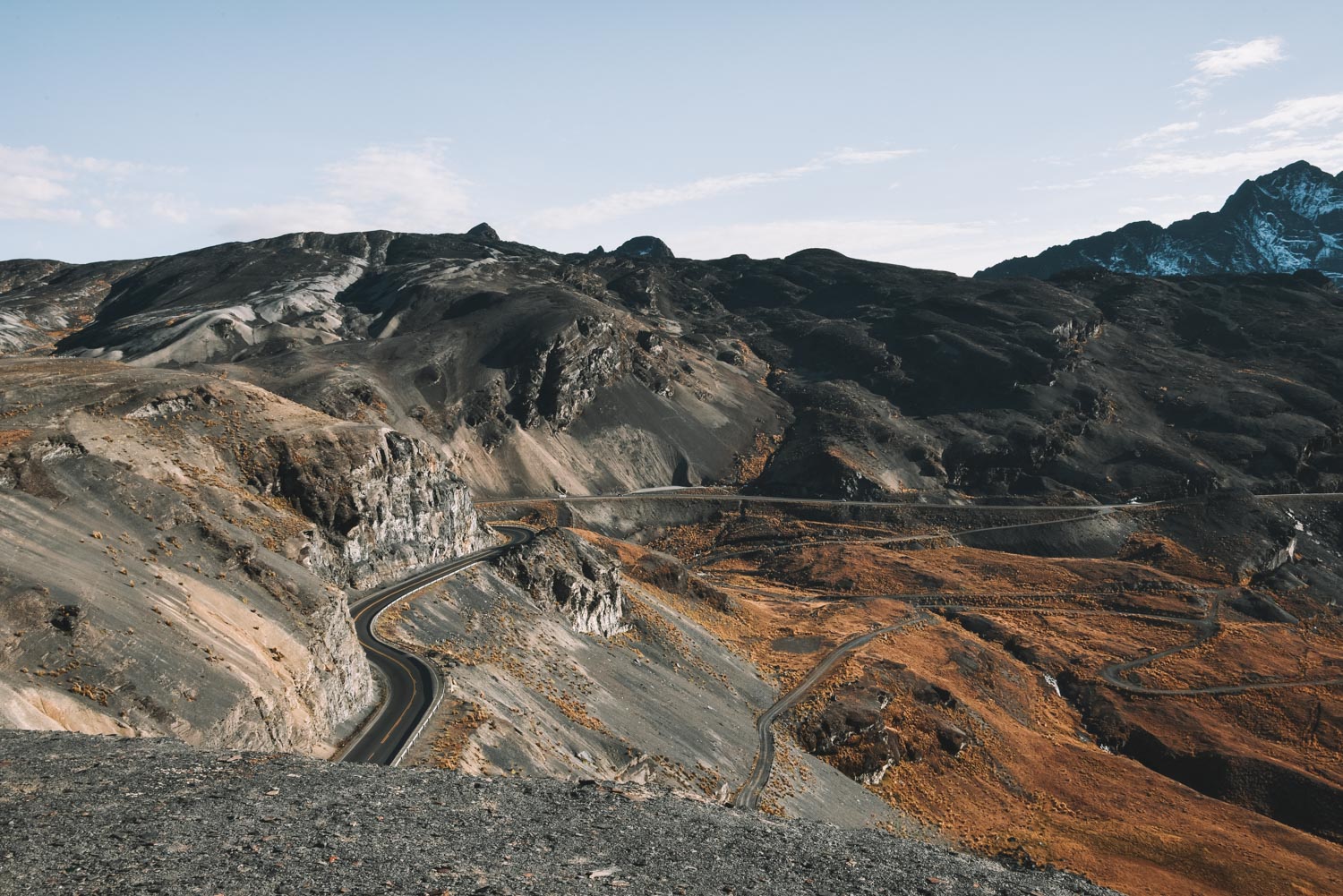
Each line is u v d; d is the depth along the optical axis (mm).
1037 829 79750
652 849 25172
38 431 54469
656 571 125312
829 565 170875
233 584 50875
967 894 26141
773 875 24797
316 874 19922
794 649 115875
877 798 80750
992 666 119625
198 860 19859
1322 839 86375
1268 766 95312
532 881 21203
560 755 55719
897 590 157125
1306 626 147750
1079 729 110438
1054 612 148125
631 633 95312
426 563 85250
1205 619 145125
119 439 61594
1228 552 179375
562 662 76312
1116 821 82688
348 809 24766
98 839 20391
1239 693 116125
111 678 37000
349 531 75875
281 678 45375
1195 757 99688
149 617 42125
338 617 55375
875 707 94125
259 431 75375
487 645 72125
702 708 82875
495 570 87500
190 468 64312
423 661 60625
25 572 39938
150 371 77250
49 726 31938
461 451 196375
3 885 17359
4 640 35406
